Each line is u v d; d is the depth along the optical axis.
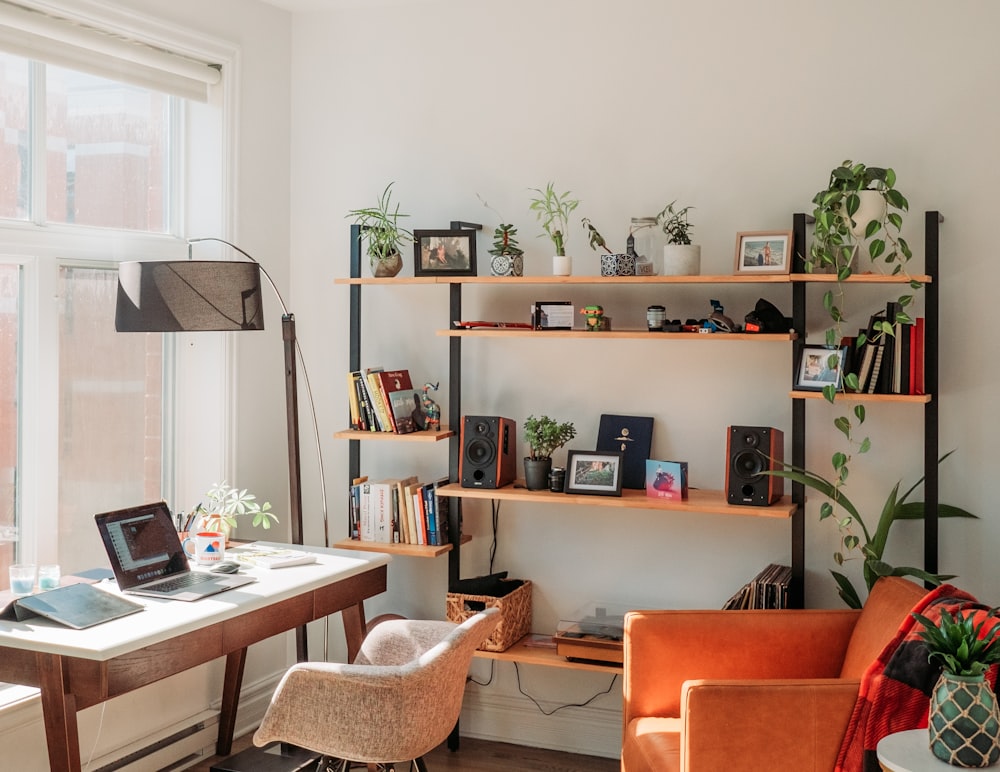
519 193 4.00
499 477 3.80
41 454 3.41
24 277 3.36
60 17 3.33
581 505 3.89
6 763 3.13
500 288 4.04
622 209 3.87
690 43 3.77
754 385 3.75
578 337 3.69
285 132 4.29
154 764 3.70
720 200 3.75
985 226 3.46
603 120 3.88
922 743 2.32
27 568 2.96
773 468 3.46
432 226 4.12
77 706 2.57
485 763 3.88
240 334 4.04
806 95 3.64
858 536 3.64
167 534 3.24
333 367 4.30
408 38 4.14
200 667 3.92
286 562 3.36
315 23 4.27
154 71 3.70
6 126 3.30
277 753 3.88
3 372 3.31
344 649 4.34
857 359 3.38
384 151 4.19
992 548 3.48
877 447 3.61
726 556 3.80
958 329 3.50
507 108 4.01
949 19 3.48
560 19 3.93
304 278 4.32
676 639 3.07
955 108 3.49
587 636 3.68
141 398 3.83
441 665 2.68
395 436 3.88
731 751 2.53
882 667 2.56
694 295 3.79
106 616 2.74
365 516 4.02
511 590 3.95
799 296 3.48
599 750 3.97
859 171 3.23
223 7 3.92
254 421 4.13
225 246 3.96
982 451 3.48
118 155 3.72
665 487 3.60
